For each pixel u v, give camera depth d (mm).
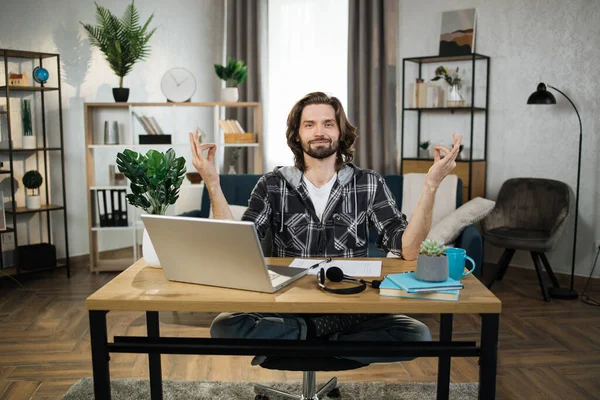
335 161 2361
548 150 4902
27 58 4988
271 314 2104
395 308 1664
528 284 4609
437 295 1682
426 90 5227
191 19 6211
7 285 4637
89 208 5004
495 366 1706
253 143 5250
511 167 5125
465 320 3748
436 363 3082
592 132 4660
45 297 4297
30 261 4777
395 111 5637
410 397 2656
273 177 2352
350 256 2305
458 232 3895
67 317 3826
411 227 2104
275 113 6340
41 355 3174
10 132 4512
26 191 4938
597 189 4664
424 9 5418
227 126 5223
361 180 2346
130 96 5750
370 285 1832
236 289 1795
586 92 4664
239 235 1667
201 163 2094
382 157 5699
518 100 5023
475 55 4914
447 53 5215
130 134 5059
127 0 5676
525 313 3902
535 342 3367
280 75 6262
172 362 3098
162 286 1832
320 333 2059
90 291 4449
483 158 5258
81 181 5496
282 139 6328
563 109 4793
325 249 2297
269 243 2570
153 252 2023
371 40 5605
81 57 5395
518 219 4777
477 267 3715
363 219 2336
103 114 5363
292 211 2318
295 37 6141
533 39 4891
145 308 1699
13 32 4906
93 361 1743
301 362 1980
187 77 5148
